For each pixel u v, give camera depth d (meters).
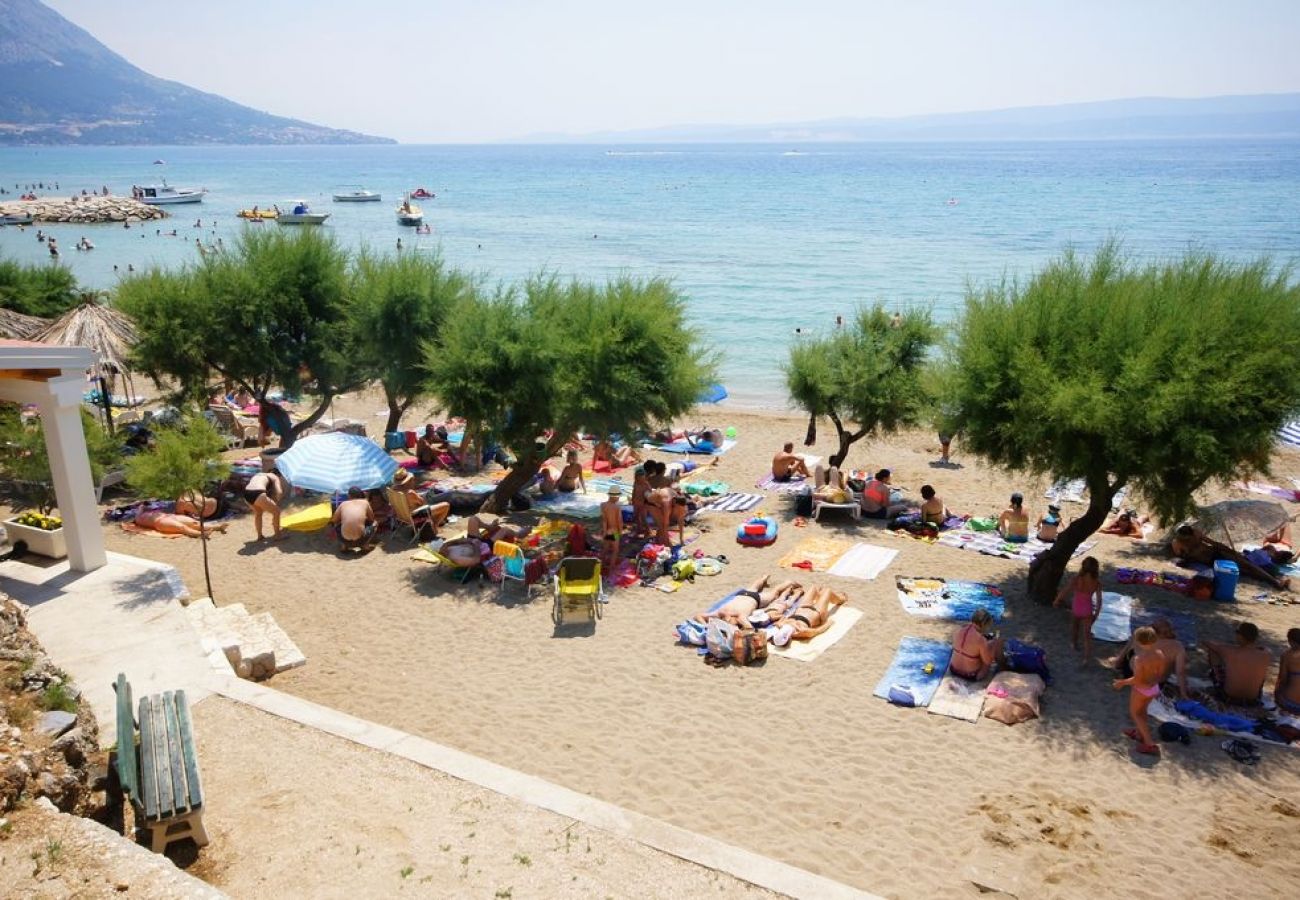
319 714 9.47
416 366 19.59
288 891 6.79
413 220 89.19
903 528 17.30
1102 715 10.77
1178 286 12.66
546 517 18.12
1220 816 8.91
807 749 10.02
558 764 9.70
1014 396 13.08
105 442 18.73
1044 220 85.88
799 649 12.34
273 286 20.88
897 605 13.89
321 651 12.42
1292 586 14.70
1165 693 11.13
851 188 144.50
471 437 18.66
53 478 13.08
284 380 21.55
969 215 93.38
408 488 17.44
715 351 36.47
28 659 8.80
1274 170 181.00
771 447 24.47
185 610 12.30
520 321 16.84
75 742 7.78
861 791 9.27
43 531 13.64
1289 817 8.90
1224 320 11.65
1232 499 18.67
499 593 14.41
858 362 19.72
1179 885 7.93
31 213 95.62
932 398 15.33
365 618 13.49
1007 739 10.25
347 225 93.94
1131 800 9.16
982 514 18.66
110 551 15.93
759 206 110.38
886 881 7.92
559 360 16.67
